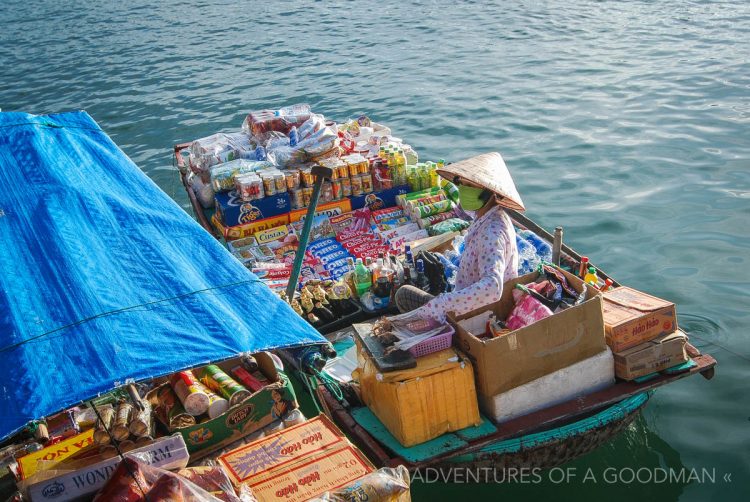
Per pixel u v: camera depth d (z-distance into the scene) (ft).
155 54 60.23
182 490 11.32
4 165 16.30
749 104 39.73
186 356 11.76
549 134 37.88
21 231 14.43
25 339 11.88
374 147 26.99
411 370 15.37
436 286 20.34
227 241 24.18
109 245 14.26
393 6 70.33
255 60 56.13
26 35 71.15
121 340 11.91
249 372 16.38
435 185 25.82
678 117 38.70
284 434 13.94
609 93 42.83
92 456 13.24
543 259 21.58
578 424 16.60
